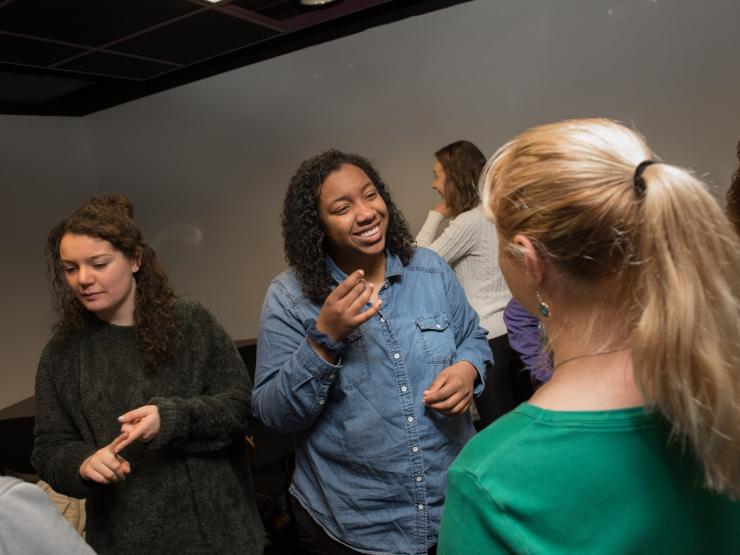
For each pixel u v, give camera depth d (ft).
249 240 14.08
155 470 3.92
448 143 11.10
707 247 1.52
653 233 1.55
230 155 13.78
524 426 1.78
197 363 4.22
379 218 3.82
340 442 3.92
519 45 10.03
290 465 8.29
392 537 3.91
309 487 4.19
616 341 1.74
